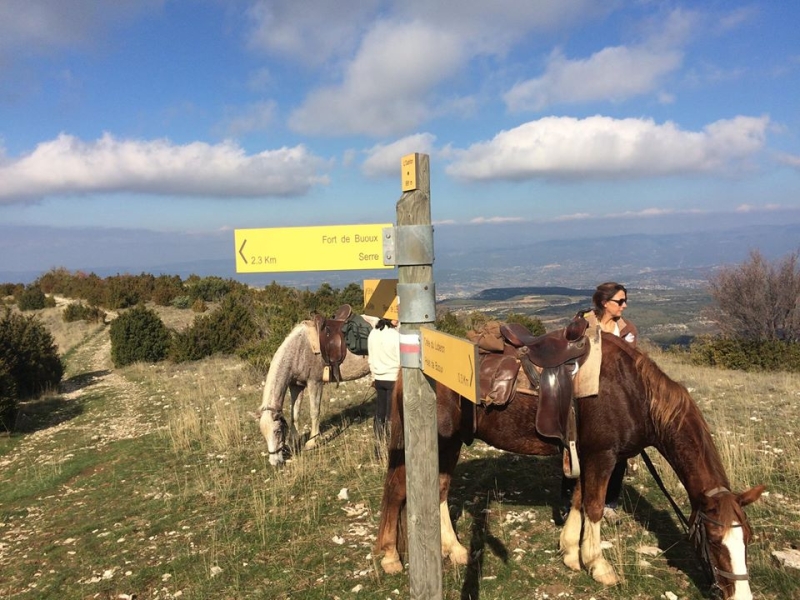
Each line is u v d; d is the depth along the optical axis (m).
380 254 2.29
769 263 19.67
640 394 3.41
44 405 11.62
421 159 2.22
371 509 4.94
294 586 3.79
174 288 31.56
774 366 13.88
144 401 10.95
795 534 3.95
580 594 3.47
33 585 4.20
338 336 6.81
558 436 3.44
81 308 26.83
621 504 4.64
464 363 1.81
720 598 3.30
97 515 5.49
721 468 3.19
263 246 2.39
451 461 3.92
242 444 7.36
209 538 4.64
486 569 3.82
